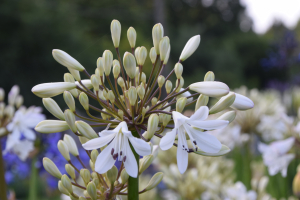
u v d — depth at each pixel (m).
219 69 33.28
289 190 4.93
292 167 4.79
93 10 31.86
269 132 4.94
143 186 4.25
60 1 28.23
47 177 6.20
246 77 39.72
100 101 1.97
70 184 1.94
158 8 23.42
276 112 5.20
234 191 3.58
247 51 40.19
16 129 3.62
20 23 23.69
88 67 15.30
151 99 2.07
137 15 31.78
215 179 3.93
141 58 2.07
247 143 5.02
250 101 2.03
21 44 23.56
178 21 44.28
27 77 23.56
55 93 1.92
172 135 1.72
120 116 1.96
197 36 2.15
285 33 10.65
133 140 1.68
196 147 1.87
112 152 1.75
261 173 5.37
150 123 1.75
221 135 5.00
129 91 1.88
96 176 2.04
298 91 7.04
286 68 10.80
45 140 4.77
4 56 22.83
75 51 25.77
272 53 10.82
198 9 45.09
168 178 4.00
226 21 45.47
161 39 2.03
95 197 1.85
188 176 3.89
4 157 4.87
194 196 3.86
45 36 24.28
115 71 2.04
